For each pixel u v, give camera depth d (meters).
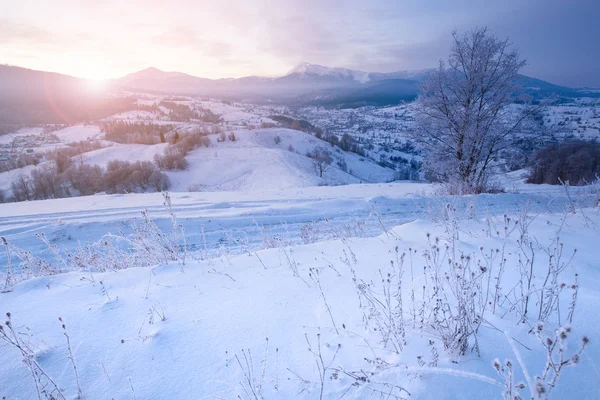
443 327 2.04
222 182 53.31
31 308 2.98
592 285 2.83
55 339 2.44
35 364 1.92
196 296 3.11
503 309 2.38
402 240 4.68
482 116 14.73
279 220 9.67
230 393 1.84
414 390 1.64
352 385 1.78
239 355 2.17
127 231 9.00
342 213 10.30
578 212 6.14
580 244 4.08
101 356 2.23
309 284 3.22
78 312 2.86
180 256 4.82
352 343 2.18
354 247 4.46
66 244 8.36
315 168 65.06
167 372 2.04
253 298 2.98
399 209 10.67
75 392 1.91
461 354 1.88
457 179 14.62
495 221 5.46
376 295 2.85
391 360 1.93
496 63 14.34
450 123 15.12
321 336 2.31
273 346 2.24
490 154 15.36
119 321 2.68
